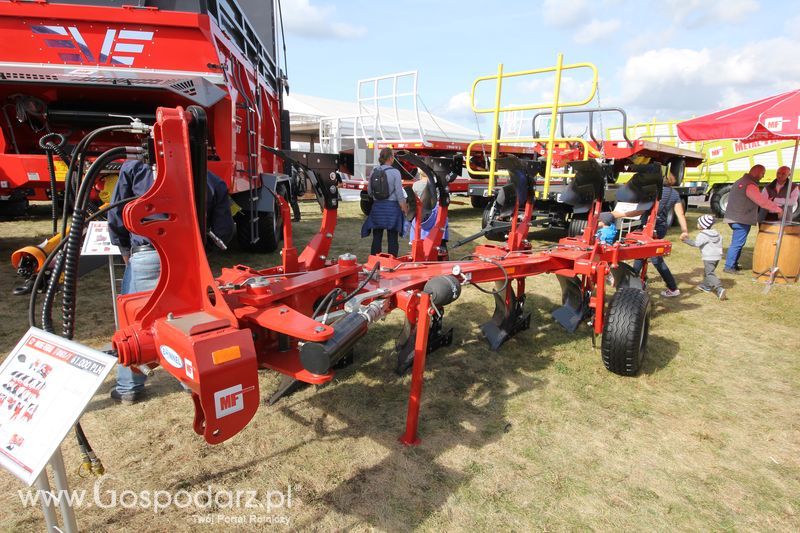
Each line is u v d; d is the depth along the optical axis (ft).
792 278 21.47
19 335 12.18
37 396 4.86
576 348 13.15
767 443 9.08
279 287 7.78
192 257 6.22
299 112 62.95
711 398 10.75
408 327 11.38
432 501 7.16
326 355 5.99
